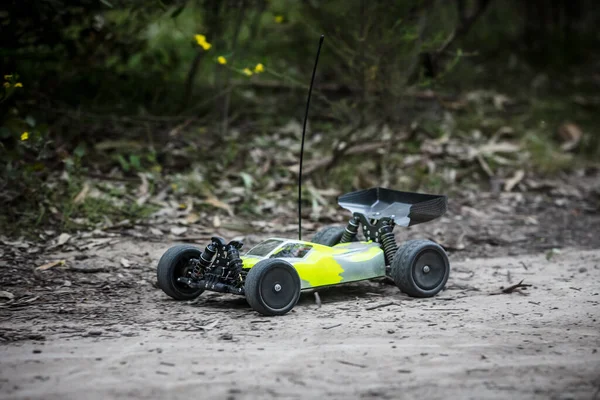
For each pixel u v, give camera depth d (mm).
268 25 15180
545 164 13422
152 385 4480
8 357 5012
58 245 8352
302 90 13828
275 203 10484
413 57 11695
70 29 11766
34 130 9500
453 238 9789
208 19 12234
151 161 10945
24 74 11203
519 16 19109
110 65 12727
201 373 4699
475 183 12484
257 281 6121
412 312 6398
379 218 7324
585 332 5719
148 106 12773
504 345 5332
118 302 6723
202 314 6312
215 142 11859
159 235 8984
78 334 5633
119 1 11133
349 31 11898
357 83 11930
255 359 4988
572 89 17266
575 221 10953
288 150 12195
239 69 11266
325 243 7699
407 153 12688
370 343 5383
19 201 9203
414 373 4711
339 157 11516
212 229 9422
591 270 8258
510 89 16656
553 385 4496
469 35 17594
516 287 7281
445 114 14391
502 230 10289
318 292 7258
